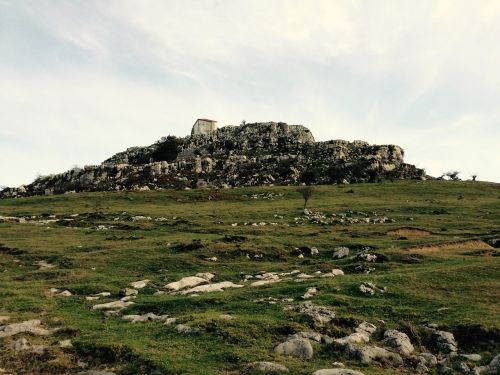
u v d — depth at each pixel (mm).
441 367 16203
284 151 184250
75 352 17172
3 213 86125
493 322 18688
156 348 17094
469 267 28344
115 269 35312
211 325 18969
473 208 83625
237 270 34719
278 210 85375
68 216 79812
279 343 17578
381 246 43562
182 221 69000
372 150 176750
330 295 23312
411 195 108438
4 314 22391
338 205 91938
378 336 18609
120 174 150125
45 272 33781
